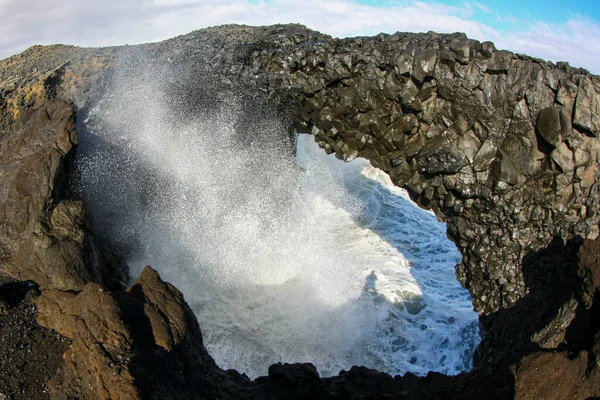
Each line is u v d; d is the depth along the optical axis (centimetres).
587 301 466
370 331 866
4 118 793
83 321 484
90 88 810
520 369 451
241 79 725
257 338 820
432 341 847
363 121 641
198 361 507
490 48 571
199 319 818
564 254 568
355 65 629
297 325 847
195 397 461
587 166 559
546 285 566
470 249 624
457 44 576
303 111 699
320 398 529
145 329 491
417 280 1015
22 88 819
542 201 579
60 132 638
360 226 1266
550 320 505
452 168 597
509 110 574
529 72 565
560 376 425
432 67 583
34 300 542
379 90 619
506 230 598
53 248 573
